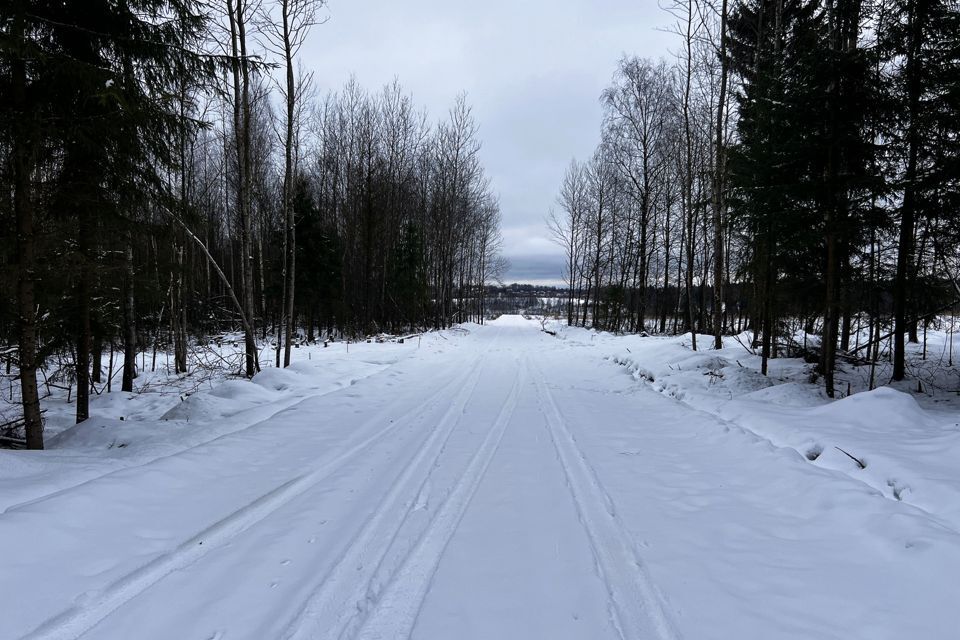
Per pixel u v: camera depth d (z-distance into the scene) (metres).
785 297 10.66
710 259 23.56
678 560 3.50
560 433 7.01
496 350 19.81
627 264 32.25
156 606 2.87
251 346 11.98
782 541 3.76
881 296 10.61
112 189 6.69
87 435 6.48
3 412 9.05
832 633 2.67
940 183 8.06
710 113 15.62
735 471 5.40
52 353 7.36
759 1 12.73
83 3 6.12
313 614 2.83
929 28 8.20
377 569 3.33
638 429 7.32
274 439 6.46
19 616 2.66
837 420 6.68
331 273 25.64
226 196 24.95
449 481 5.02
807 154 8.58
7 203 5.62
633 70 21.89
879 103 8.34
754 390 9.70
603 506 4.45
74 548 3.35
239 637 2.62
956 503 3.85
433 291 35.84
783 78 8.98
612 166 29.47
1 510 3.76
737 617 2.83
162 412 9.08
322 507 4.34
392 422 7.46
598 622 2.79
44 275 5.95
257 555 3.49
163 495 4.43
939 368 10.55
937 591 2.90
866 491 4.24
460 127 31.09
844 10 8.40
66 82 5.55
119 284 8.15
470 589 3.11
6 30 5.03
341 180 29.86
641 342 19.19
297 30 12.38
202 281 21.41
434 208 33.03
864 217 8.46
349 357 15.39
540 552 3.60
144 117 6.03
